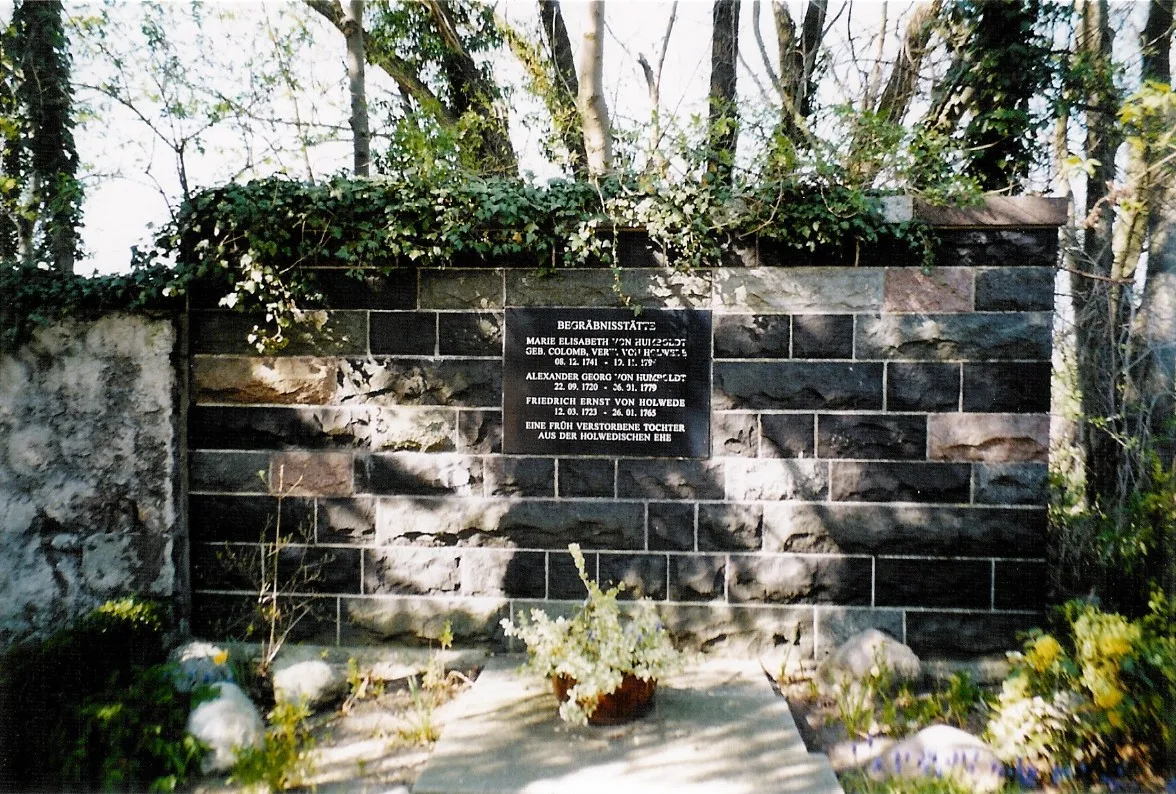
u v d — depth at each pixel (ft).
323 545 13.96
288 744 10.18
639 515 13.65
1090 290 18.16
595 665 10.57
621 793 9.29
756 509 13.53
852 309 13.35
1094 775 9.79
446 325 13.79
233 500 13.98
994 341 13.15
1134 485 16.12
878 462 13.41
